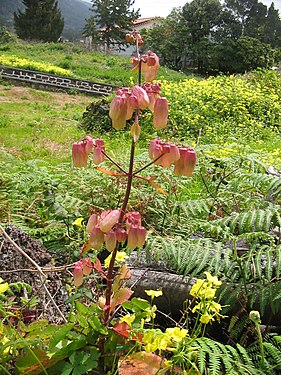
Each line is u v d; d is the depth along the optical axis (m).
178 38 50.97
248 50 48.25
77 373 1.82
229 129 11.76
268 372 2.03
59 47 43.56
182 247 2.71
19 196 4.14
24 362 1.87
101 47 57.91
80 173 4.44
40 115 16.53
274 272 2.64
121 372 1.85
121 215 1.82
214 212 3.95
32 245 3.03
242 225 2.71
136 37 1.87
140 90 1.69
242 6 61.50
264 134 11.85
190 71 50.69
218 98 13.48
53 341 1.87
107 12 57.50
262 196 3.95
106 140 11.28
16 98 21.31
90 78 31.66
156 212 3.66
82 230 3.48
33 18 56.81
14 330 1.93
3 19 132.62
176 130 11.13
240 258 2.52
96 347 2.00
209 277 2.04
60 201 3.70
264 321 2.66
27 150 9.90
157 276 2.83
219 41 56.31
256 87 15.91
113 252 1.92
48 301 2.56
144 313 2.03
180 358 1.90
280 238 2.89
